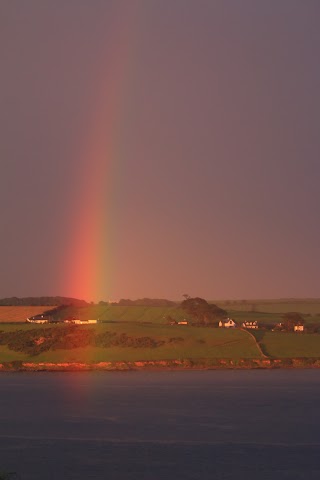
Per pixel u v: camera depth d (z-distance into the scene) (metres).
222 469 150.12
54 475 144.50
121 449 169.62
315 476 144.88
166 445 174.00
